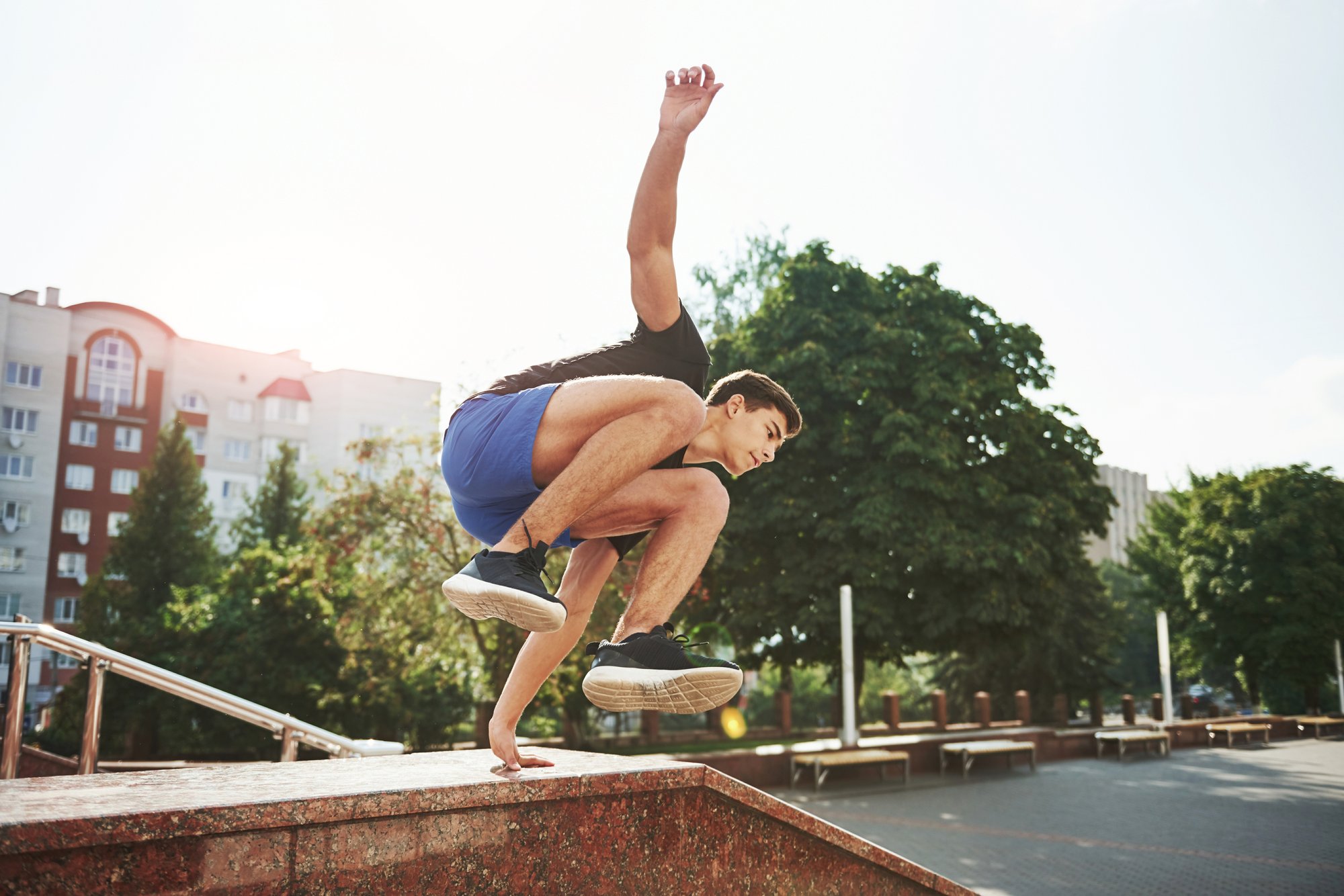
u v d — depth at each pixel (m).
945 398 21.17
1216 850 9.97
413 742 20.08
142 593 31.00
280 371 55.09
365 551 17.56
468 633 18.14
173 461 32.66
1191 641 38.16
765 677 39.19
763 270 29.48
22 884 1.18
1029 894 7.91
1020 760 20.59
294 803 1.43
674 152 2.07
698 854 2.04
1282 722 29.53
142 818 1.28
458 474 2.05
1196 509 38.03
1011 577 20.67
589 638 16.66
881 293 23.17
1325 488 35.97
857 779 16.33
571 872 1.80
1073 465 23.33
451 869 1.62
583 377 2.18
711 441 2.33
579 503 1.90
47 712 5.76
